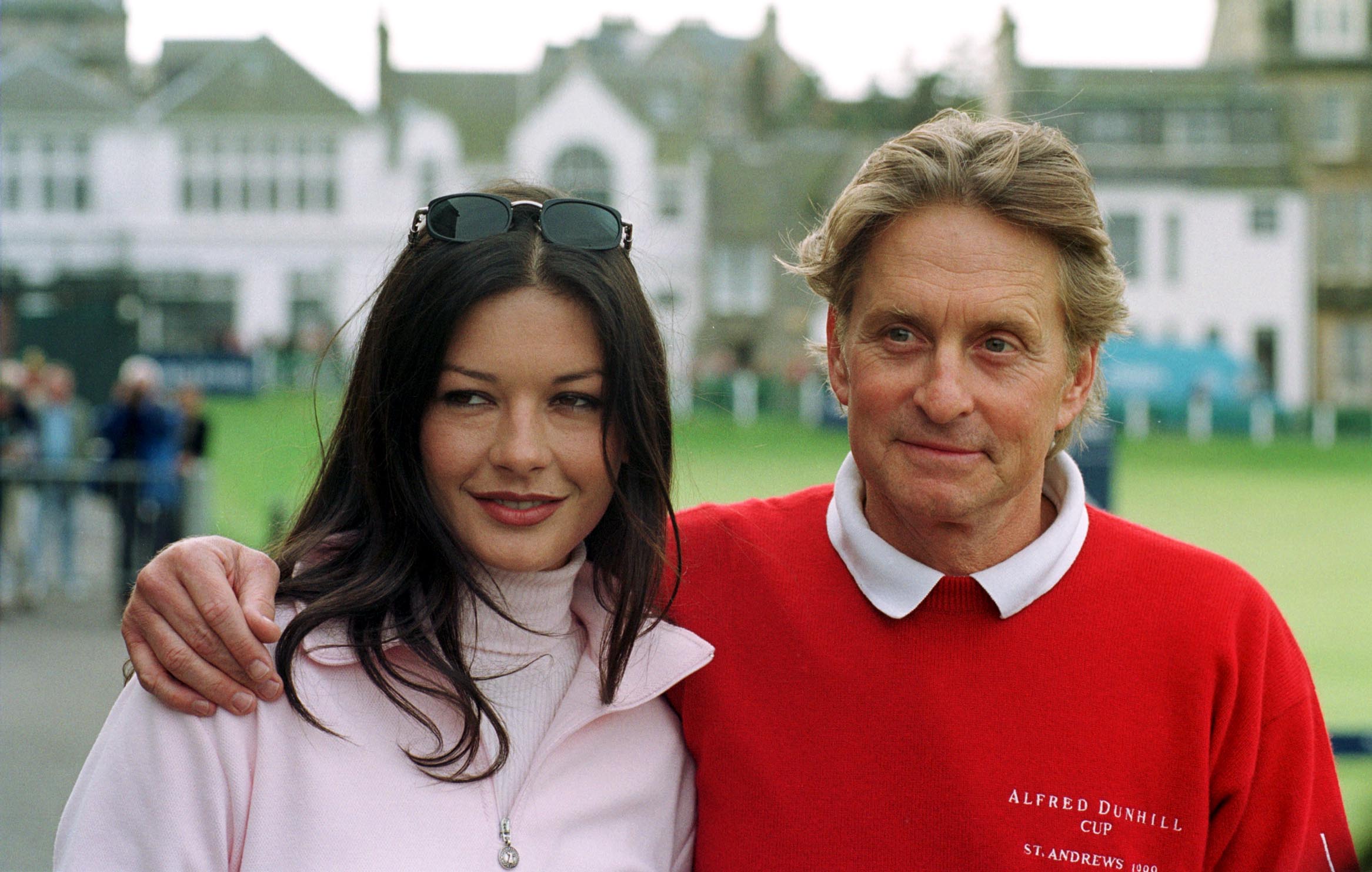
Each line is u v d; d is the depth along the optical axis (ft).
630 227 5.88
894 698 6.00
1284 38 166.09
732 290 163.02
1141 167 159.84
